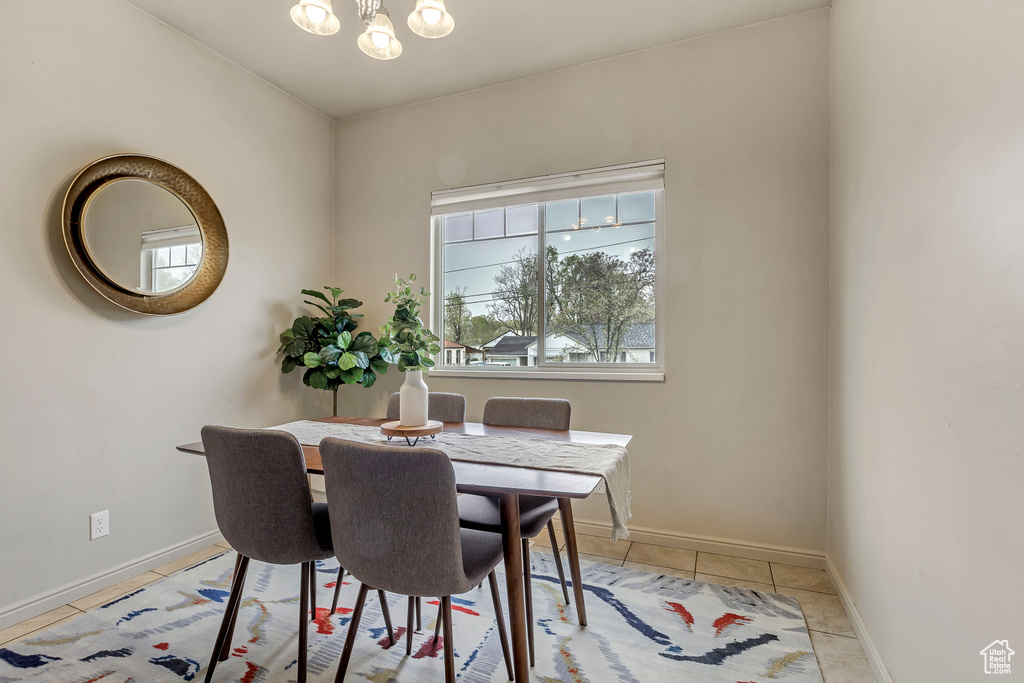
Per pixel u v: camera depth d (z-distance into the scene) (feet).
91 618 6.46
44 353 6.69
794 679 5.24
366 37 5.55
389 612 6.47
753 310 8.30
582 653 5.71
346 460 4.21
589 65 9.49
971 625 3.48
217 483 5.12
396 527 4.17
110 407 7.43
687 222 8.74
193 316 8.63
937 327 4.03
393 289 11.19
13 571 6.35
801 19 8.10
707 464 8.59
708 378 8.59
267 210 10.09
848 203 6.70
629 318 9.53
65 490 6.88
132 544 7.68
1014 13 2.98
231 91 9.34
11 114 6.39
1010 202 3.04
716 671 5.38
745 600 6.93
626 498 5.41
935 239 4.07
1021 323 2.93
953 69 3.78
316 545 5.03
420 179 10.96
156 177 7.98
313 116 11.28
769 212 8.23
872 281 5.65
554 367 10.09
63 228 6.81
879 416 5.41
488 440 6.11
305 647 5.00
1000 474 3.14
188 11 7.92
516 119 10.07
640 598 7.00
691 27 8.45
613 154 9.27
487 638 6.06
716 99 8.58
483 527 5.58
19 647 5.81
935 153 4.08
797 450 8.05
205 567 8.01
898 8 4.86
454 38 8.68
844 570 6.85
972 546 3.47
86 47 7.16
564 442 6.00
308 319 10.36
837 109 7.37
